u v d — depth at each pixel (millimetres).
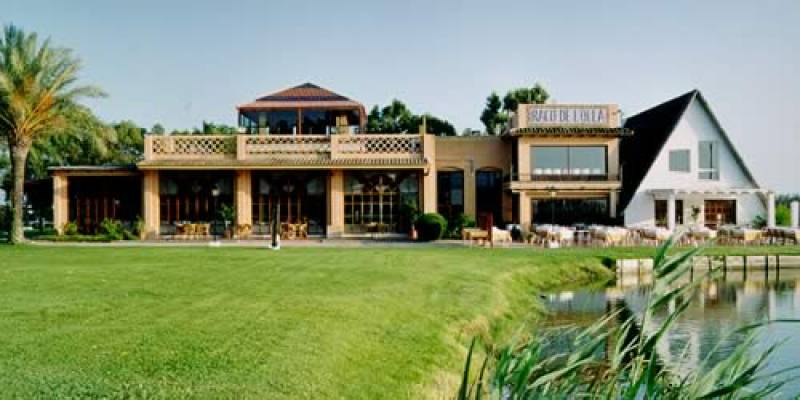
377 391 8727
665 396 5840
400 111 63156
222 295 13484
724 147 40125
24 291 13438
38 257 21641
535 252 28281
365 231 36375
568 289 23125
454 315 14078
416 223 34531
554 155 38688
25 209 42344
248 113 39188
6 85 28719
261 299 13109
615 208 38844
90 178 36938
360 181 36656
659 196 39156
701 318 18281
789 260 30031
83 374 7762
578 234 34375
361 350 10117
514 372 5703
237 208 35938
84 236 33906
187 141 36188
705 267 28469
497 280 19906
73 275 16156
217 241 33000
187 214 36344
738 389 5688
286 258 22016
